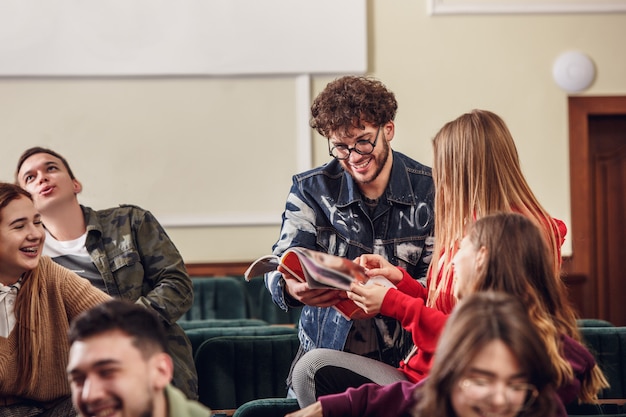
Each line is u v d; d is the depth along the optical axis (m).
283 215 3.19
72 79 6.91
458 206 2.71
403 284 2.87
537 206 2.73
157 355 2.06
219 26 6.95
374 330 3.05
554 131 7.13
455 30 7.09
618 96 7.12
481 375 1.96
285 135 7.01
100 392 2.01
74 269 3.61
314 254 2.67
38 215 3.06
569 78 7.08
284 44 6.97
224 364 3.40
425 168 3.23
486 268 2.33
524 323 1.99
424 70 7.09
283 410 2.77
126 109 6.94
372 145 3.01
